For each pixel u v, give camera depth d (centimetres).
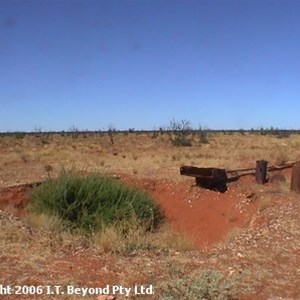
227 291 591
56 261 711
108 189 1415
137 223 1171
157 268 700
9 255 727
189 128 4962
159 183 1731
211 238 1276
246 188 1575
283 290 627
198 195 1592
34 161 2694
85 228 1218
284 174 1833
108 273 666
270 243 869
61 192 1350
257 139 5278
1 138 6159
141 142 5138
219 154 2945
